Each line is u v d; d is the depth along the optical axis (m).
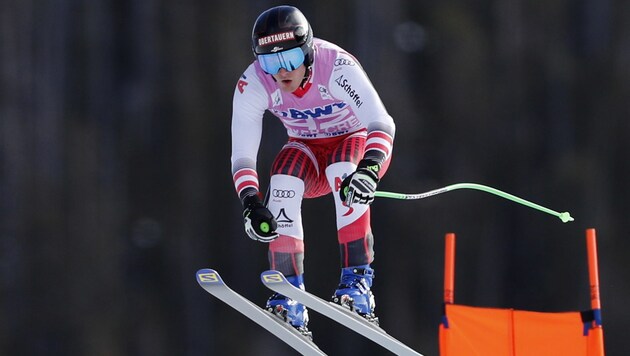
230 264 68.75
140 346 65.00
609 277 68.06
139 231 69.81
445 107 76.00
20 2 74.56
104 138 73.56
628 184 72.50
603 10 78.06
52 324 65.06
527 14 79.19
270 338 64.38
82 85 74.75
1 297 65.31
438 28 78.25
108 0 76.62
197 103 73.69
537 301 68.12
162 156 72.50
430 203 70.06
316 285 62.66
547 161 74.69
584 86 76.62
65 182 71.06
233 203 70.69
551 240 70.12
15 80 72.94
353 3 76.12
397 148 72.69
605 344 65.31
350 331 62.47
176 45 75.62
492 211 71.62
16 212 69.31
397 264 67.44
